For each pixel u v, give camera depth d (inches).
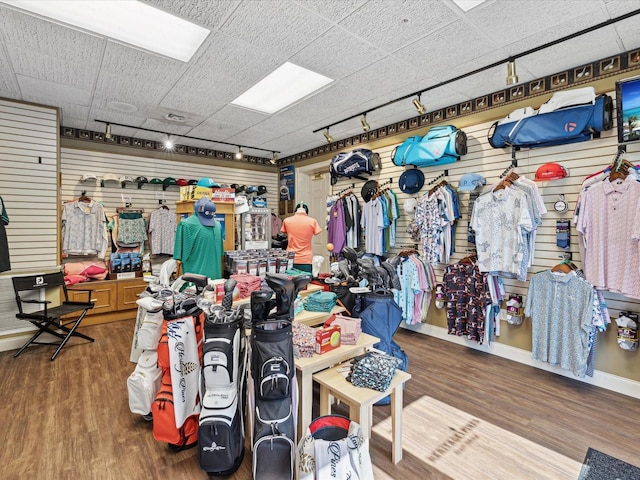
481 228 138.1
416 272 161.6
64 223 181.8
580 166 120.9
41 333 151.3
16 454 77.9
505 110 139.3
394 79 130.2
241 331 77.0
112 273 190.7
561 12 89.1
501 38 101.8
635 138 101.7
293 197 261.6
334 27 96.3
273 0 84.7
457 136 145.9
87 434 86.0
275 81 131.8
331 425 66.9
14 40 101.4
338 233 205.3
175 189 226.2
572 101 114.3
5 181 145.7
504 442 84.7
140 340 87.9
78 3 86.0
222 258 131.4
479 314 144.6
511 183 132.2
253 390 70.1
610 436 87.6
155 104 154.9
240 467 75.2
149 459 77.0
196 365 80.5
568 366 116.2
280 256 122.5
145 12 90.0
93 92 140.6
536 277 125.0
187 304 80.1
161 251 211.6
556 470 74.8
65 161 187.8
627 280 105.2
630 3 85.1
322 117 173.9
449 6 86.7
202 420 68.6
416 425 92.0
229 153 254.2
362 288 105.0
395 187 186.9
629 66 108.0
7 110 145.4
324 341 79.3
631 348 106.7
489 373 125.8
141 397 87.3
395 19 92.5
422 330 174.2
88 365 129.5
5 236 132.6
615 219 107.7
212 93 142.3
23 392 107.8
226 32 98.7
